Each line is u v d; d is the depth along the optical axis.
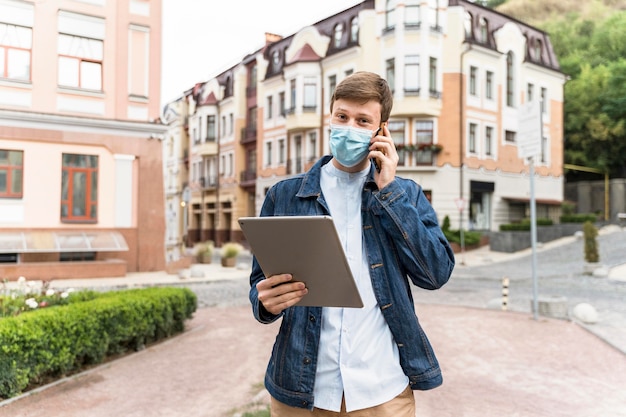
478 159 27.16
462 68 26.19
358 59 27.05
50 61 17.25
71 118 17.31
